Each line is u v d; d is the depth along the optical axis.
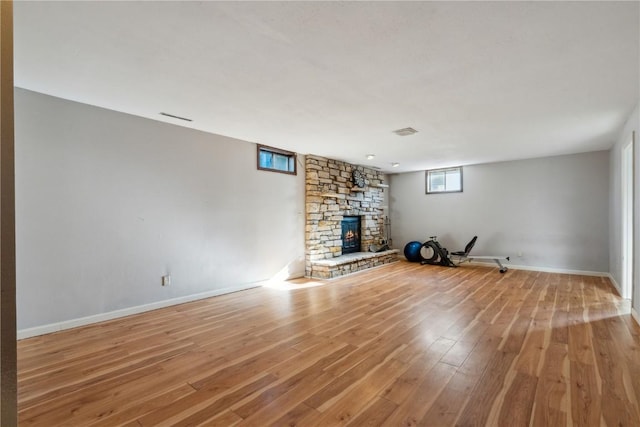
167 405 1.83
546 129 4.14
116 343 2.71
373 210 7.49
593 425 1.61
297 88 2.81
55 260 3.01
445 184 7.40
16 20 1.80
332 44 2.10
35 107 2.91
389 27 1.91
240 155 4.66
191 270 4.06
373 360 2.37
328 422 1.67
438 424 1.64
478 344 2.64
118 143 3.43
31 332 2.85
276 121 3.76
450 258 7.13
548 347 2.57
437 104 3.21
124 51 2.18
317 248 5.80
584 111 3.44
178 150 3.95
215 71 2.48
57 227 3.03
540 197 6.17
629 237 4.13
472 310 3.59
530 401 1.83
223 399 1.88
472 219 6.99
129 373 2.20
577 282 5.07
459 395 1.90
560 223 5.97
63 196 3.06
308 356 2.45
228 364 2.32
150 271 3.68
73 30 1.91
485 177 6.81
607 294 4.31
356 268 6.11
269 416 1.72
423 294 4.34
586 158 5.70
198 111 3.42
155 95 2.97
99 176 3.30
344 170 6.54
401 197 8.11
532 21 1.84
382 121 3.76
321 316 3.41
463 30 1.94
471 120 3.73
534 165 6.22
